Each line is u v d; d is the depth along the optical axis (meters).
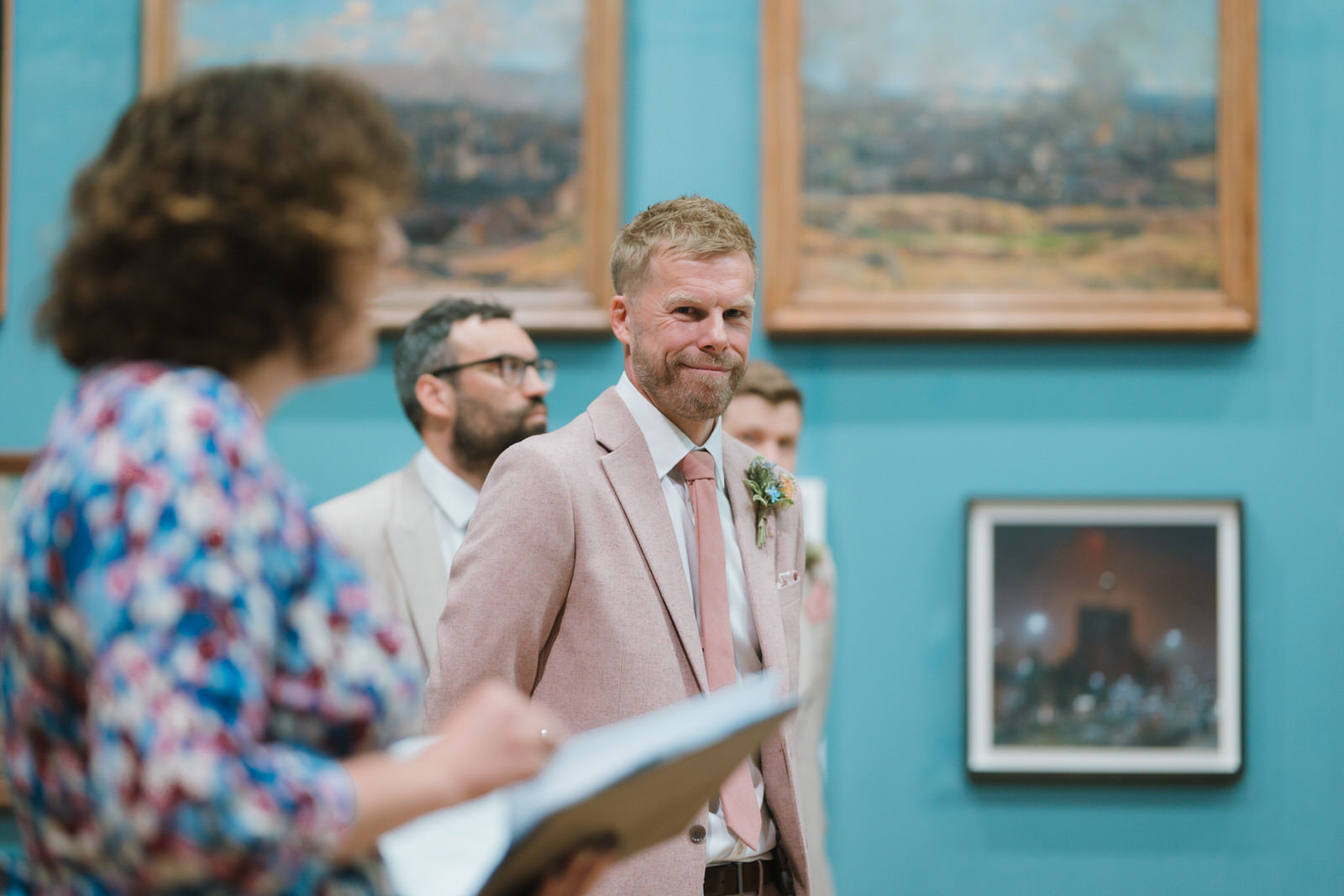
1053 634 3.77
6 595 0.96
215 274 0.98
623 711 1.87
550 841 1.03
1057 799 3.77
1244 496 3.77
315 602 0.98
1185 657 3.75
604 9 3.82
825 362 3.82
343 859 1.01
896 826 3.77
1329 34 3.80
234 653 0.88
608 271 3.79
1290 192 3.80
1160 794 3.76
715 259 1.99
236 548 0.90
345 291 1.04
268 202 0.99
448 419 2.95
